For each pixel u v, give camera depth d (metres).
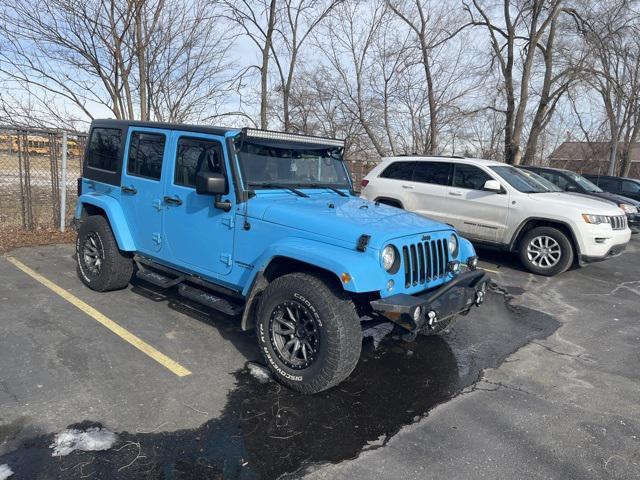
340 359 3.37
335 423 3.26
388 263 3.51
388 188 9.60
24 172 9.00
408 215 4.35
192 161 4.47
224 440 2.99
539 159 29.25
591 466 2.95
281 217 3.85
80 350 4.07
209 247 4.36
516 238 8.17
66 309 4.97
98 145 5.66
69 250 7.50
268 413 3.32
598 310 6.24
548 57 19.42
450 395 3.76
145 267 5.33
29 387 3.42
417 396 3.71
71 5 8.60
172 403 3.36
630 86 23.41
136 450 2.84
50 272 6.25
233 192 4.11
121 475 2.62
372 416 3.38
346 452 2.95
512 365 4.39
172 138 4.65
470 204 8.59
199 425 3.13
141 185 4.98
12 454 2.72
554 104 20.30
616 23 19.02
